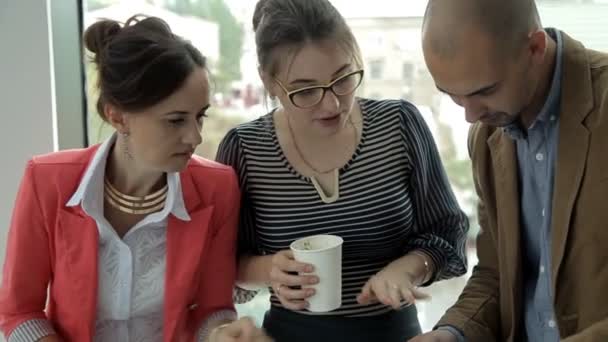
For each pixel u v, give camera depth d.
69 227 1.39
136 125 1.30
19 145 1.88
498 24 1.13
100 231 1.38
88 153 1.45
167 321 1.40
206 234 1.44
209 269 1.48
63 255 1.39
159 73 1.25
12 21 1.83
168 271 1.41
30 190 1.40
